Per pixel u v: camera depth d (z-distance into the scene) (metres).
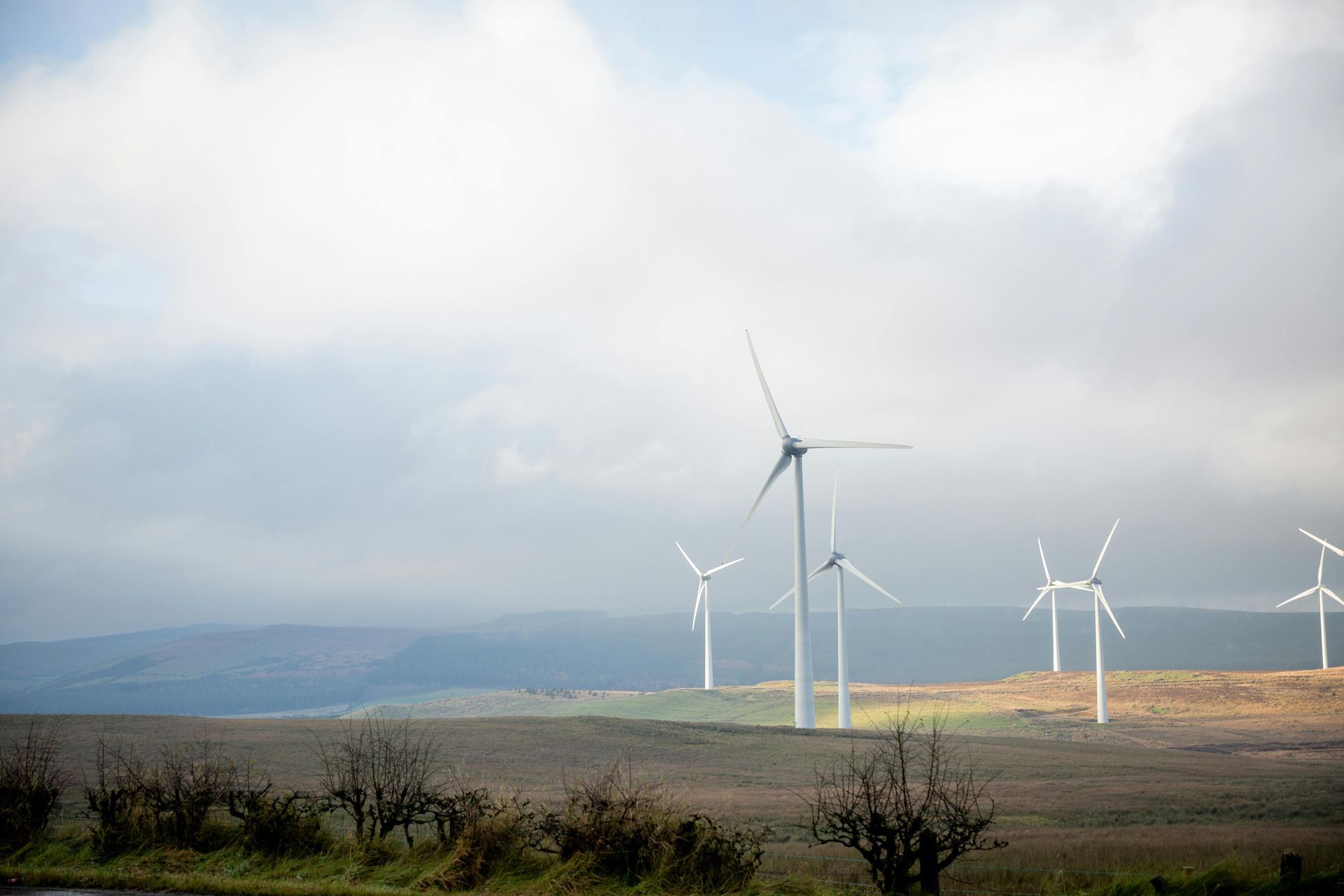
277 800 21.42
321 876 18.70
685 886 17.12
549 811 19.58
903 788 17.78
